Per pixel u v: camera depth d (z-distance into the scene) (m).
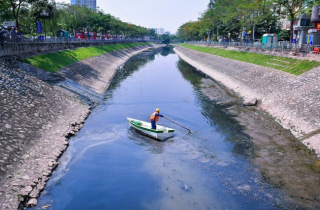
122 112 24.12
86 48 55.88
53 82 27.12
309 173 14.18
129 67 58.84
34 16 43.06
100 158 15.71
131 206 11.81
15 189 11.41
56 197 12.05
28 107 18.33
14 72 22.39
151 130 18.34
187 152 16.75
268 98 26.31
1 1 32.78
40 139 15.90
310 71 25.23
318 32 36.81
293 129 19.34
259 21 50.28
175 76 46.25
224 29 73.81
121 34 131.12
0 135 14.03
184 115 23.75
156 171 14.59
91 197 12.29
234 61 46.88
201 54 75.69
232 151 16.83
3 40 26.66
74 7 67.62
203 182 13.59
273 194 12.55
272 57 36.47
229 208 11.70
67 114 21.03
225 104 27.47
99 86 33.69
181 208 11.72
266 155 16.23
